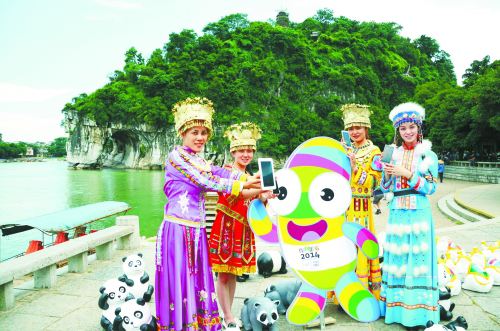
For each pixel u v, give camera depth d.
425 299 3.34
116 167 78.62
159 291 2.66
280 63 75.12
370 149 3.86
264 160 2.77
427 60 98.38
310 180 3.34
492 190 18.31
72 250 5.03
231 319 3.48
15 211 29.14
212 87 69.56
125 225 6.55
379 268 3.79
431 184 3.41
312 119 72.00
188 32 79.25
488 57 49.56
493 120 23.31
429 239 3.38
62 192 39.19
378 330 3.35
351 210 3.81
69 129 79.44
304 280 3.26
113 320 3.38
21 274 4.20
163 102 71.19
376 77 80.00
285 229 3.29
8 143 158.25
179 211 2.69
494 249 5.24
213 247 3.50
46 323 3.76
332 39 85.38
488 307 3.88
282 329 3.45
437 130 35.78
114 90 74.69
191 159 2.73
